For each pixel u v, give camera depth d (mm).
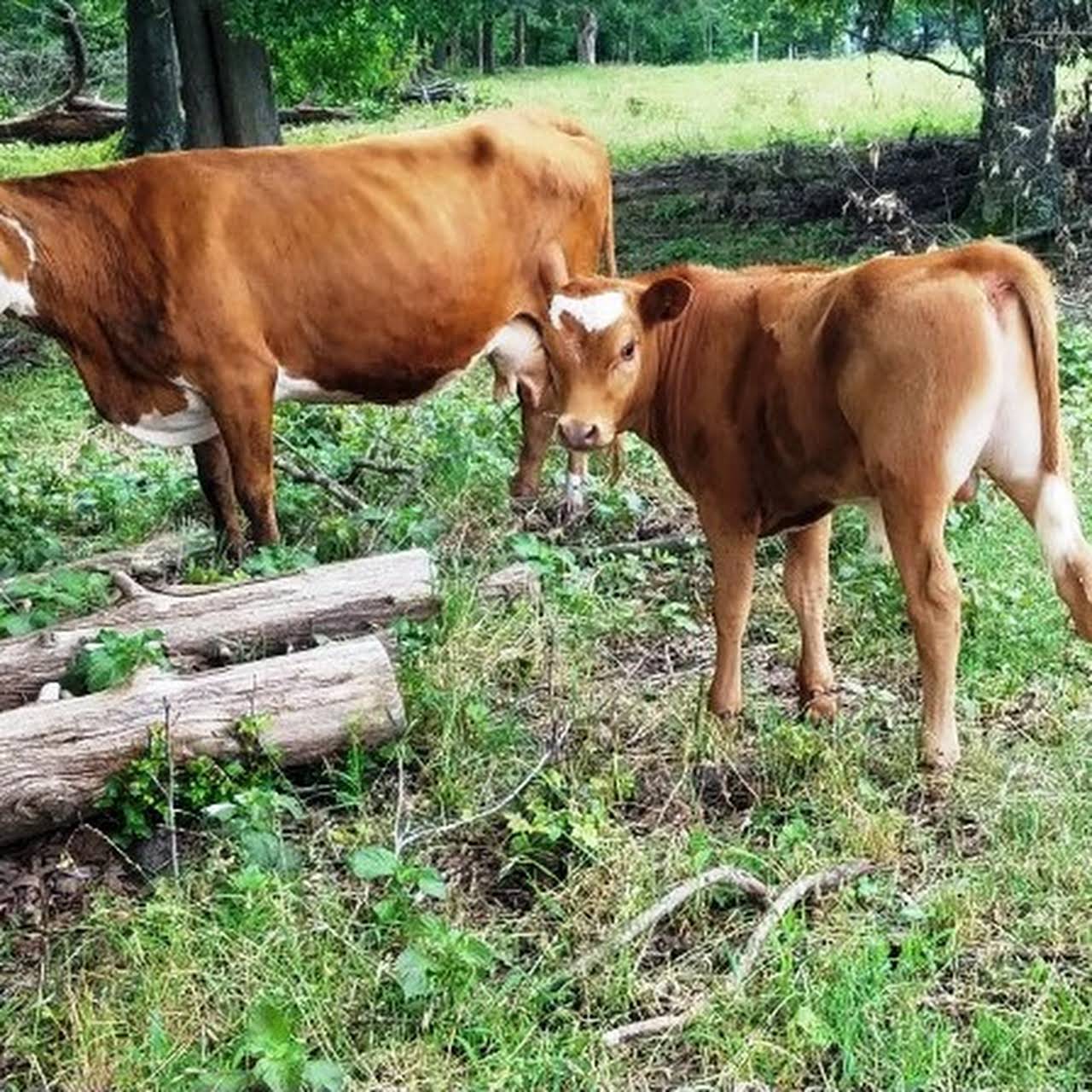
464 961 2498
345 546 4121
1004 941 2561
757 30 15234
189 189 3971
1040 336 2746
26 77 16953
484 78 25891
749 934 2621
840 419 2877
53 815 2883
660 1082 2340
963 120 12578
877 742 3162
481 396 5773
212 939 2590
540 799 2971
